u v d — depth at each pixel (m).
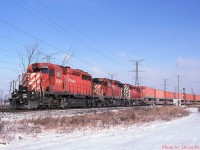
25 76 34.59
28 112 28.22
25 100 32.91
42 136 18.34
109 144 15.04
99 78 54.38
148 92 87.19
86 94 45.69
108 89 56.09
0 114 25.64
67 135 19.17
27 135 18.27
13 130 19.09
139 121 32.88
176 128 24.88
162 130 23.16
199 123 31.11
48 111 30.00
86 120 27.02
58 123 24.00
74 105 41.91
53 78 36.06
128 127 26.06
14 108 34.22
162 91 103.69
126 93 67.00
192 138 17.16
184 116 47.97
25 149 13.70
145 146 13.98
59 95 37.25
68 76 40.28
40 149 13.62
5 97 48.81
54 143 15.62
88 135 19.48
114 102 59.09
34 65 35.81
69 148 13.79
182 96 123.38
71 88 40.88
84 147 14.05
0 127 18.56
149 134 20.08
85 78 46.44
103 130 22.86
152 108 56.12
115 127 25.61
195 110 76.19
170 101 111.44
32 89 33.78
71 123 24.75
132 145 14.46
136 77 81.38
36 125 22.06
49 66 35.72
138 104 77.50
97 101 51.03
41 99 33.34
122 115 35.53
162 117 41.19
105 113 34.03
